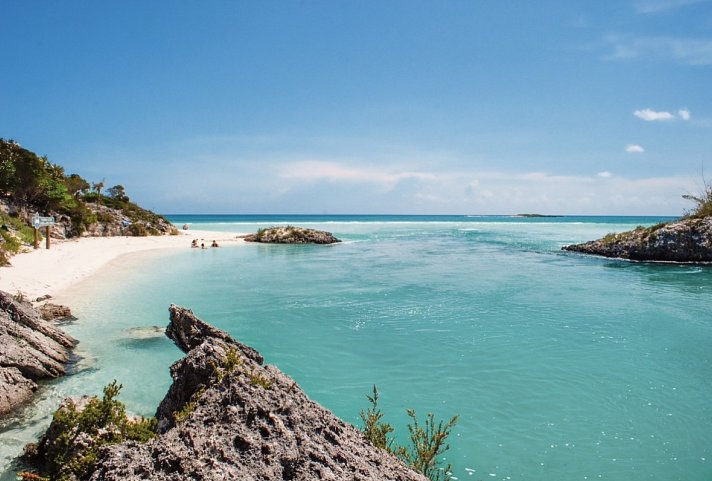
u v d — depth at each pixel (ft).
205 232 253.24
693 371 42.57
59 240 151.53
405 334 54.29
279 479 14.25
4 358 35.53
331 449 16.63
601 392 38.17
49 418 30.81
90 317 57.82
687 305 69.67
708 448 29.66
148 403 33.76
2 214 132.57
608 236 143.84
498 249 161.99
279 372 25.85
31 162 158.20
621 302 71.77
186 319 44.39
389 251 155.94
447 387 39.37
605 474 26.78
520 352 48.01
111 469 13.51
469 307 68.23
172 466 13.66
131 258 126.31
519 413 34.58
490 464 27.84
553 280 93.09
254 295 76.38
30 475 18.51
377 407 35.53
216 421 16.53
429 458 23.94
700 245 118.11
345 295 76.95
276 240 187.01
